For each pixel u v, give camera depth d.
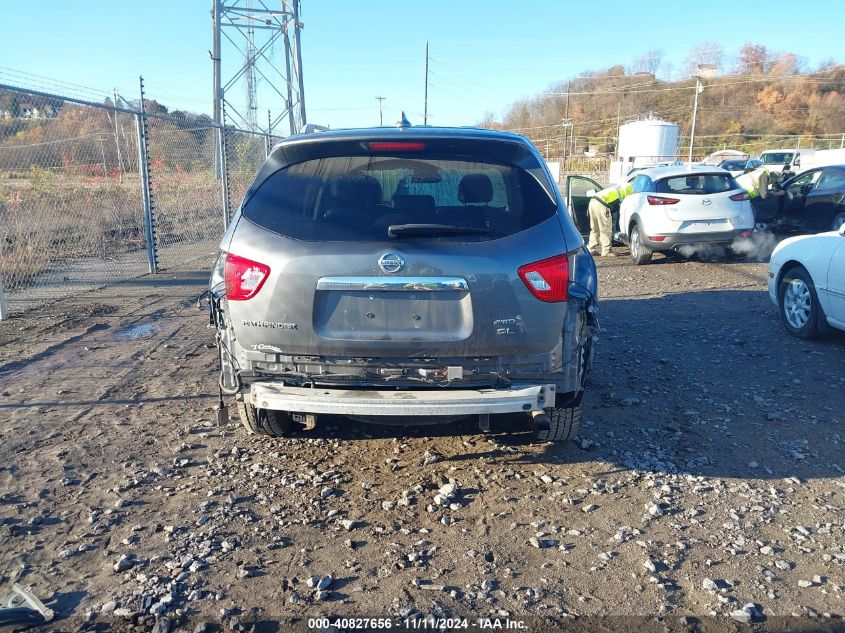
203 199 14.01
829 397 5.35
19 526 3.49
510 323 3.47
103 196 12.34
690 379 5.80
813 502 3.77
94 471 4.11
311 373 3.62
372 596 2.97
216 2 19.69
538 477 4.07
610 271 11.48
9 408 5.12
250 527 3.51
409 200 3.63
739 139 73.25
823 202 12.70
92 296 9.22
